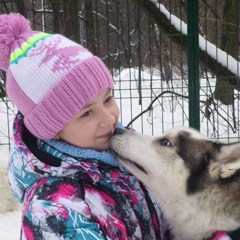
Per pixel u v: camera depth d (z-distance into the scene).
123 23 3.93
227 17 3.03
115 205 1.10
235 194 1.26
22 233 1.03
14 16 1.13
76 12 2.88
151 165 1.29
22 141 1.07
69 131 1.09
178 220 1.31
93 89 1.07
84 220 1.01
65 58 1.07
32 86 1.06
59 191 1.03
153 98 3.09
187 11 2.49
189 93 2.55
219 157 1.29
